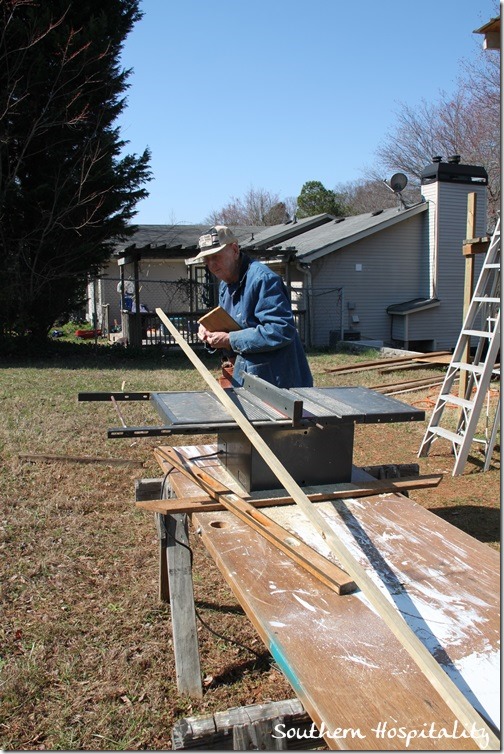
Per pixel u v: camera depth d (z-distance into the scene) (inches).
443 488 208.5
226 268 120.3
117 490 202.7
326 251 645.3
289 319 112.1
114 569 148.9
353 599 65.7
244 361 121.1
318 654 56.1
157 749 94.4
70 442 251.6
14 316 567.8
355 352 596.4
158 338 625.6
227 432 97.7
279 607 64.0
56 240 554.9
